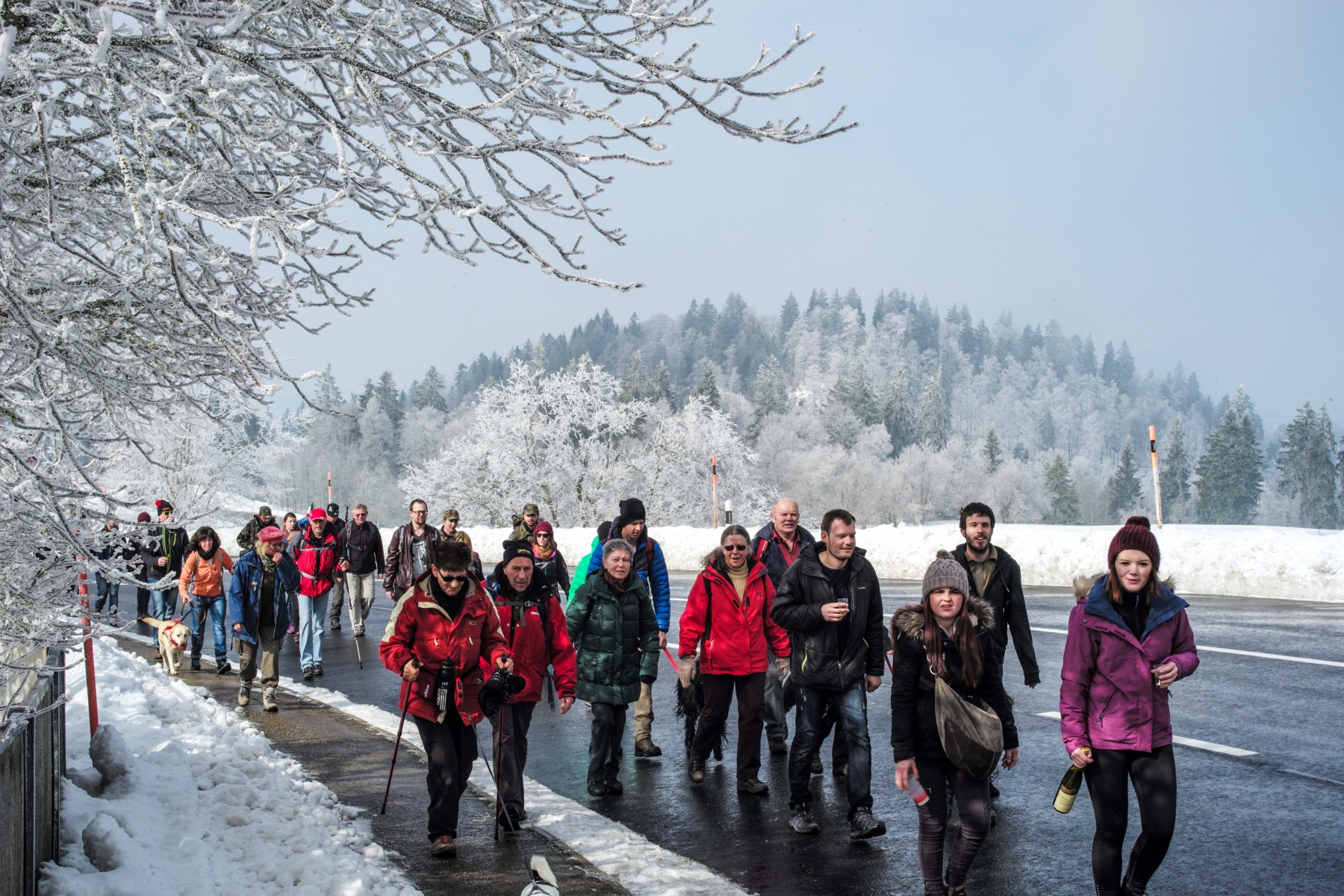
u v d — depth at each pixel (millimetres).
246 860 4992
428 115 3445
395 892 4664
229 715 8352
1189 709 8258
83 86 3324
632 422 48188
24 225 3477
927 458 107938
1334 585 14773
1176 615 4367
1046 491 129875
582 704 10148
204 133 3484
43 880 4258
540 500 47500
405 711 5676
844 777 7133
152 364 3736
